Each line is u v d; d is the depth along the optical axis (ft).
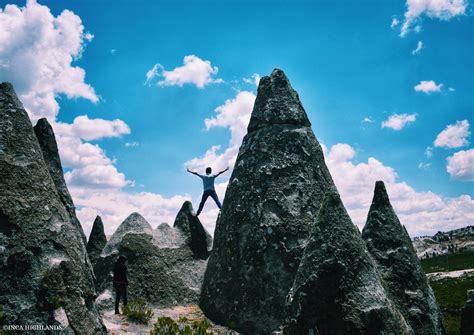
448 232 485.56
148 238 55.47
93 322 31.48
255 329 42.98
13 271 29.12
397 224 45.47
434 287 155.74
